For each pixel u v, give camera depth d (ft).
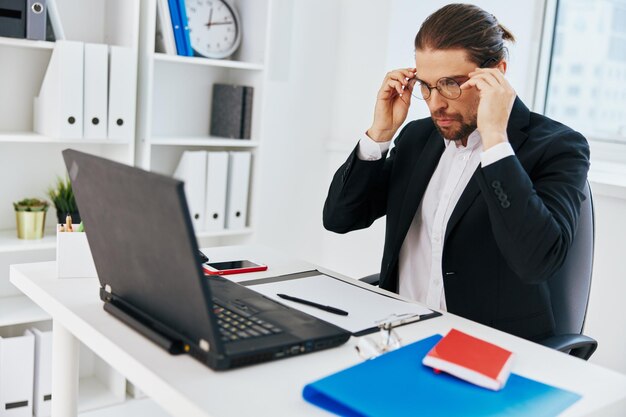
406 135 6.46
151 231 3.48
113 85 8.36
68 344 5.55
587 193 5.62
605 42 9.39
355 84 10.86
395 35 10.25
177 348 3.80
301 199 11.30
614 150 9.31
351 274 11.21
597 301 8.29
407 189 6.14
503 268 5.55
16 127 8.73
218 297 4.53
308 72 10.93
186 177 9.28
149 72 8.62
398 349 3.98
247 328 4.00
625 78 9.20
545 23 9.93
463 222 5.61
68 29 8.82
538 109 10.12
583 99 9.70
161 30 8.94
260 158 9.75
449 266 5.66
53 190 8.81
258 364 3.77
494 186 4.85
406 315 4.69
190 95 10.02
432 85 5.32
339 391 3.35
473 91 5.24
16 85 8.64
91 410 8.71
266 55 9.53
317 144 11.28
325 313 4.63
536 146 5.48
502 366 3.71
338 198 6.27
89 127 8.27
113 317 4.35
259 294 4.74
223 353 3.60
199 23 9.48
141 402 9.07
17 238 8.42
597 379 3.90
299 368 3.76
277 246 11.20
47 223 9.12
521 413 3.30
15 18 7.68
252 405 3.30
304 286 5.21
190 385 3.45
